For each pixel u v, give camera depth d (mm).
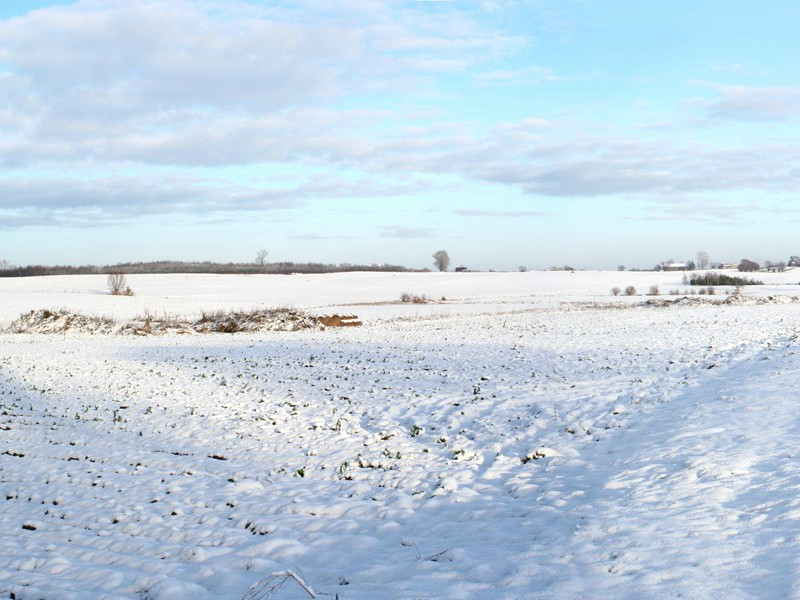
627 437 11852
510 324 42312
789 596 5023
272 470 11516
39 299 77000
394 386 19734
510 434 13117
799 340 22828
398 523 8414
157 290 106375
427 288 112500
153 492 10305
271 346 33469
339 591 6262
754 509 7199
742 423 11141
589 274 141625
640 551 6355
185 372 24984
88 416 17500
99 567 7297
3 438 15062
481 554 6965
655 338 28609
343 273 146125
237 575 6824
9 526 9078
